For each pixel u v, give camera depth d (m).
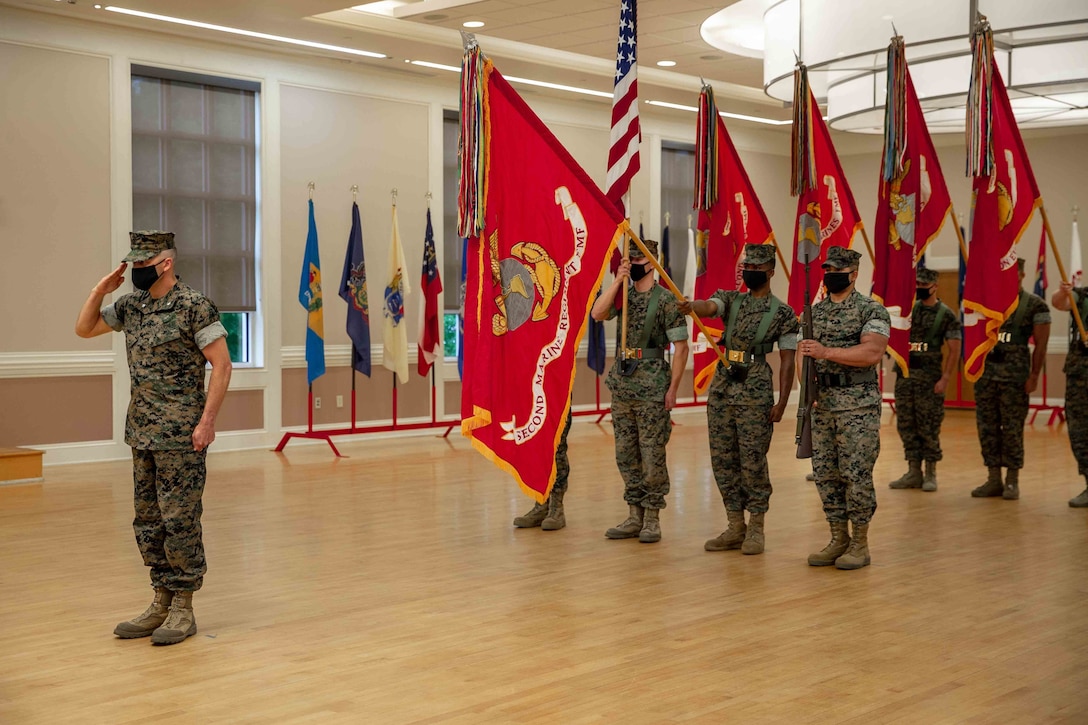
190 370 4.49
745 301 6.30
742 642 4.53
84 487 8.91
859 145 17.28
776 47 9.23
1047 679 4.03
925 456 8.80
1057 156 15.66
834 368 5.92
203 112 11.43
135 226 10.95
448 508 7.90
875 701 3.79
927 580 5.66
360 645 4.50
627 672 4.13
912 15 7.75
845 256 5.84
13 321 10.04
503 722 3.59
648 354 6.56
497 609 5.09
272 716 3.66
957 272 16.58
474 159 4.57
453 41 11.30
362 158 12.54
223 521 7.37
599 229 4.79
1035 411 14.54
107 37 10.56
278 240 11.88
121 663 4.25
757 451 6.25
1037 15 7.39
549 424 4.67
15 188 10.02
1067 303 7.96
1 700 3.82
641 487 6.73
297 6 9.77
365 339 11.72
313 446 11.87
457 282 13.68
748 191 7.68
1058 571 5.87
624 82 5.69
